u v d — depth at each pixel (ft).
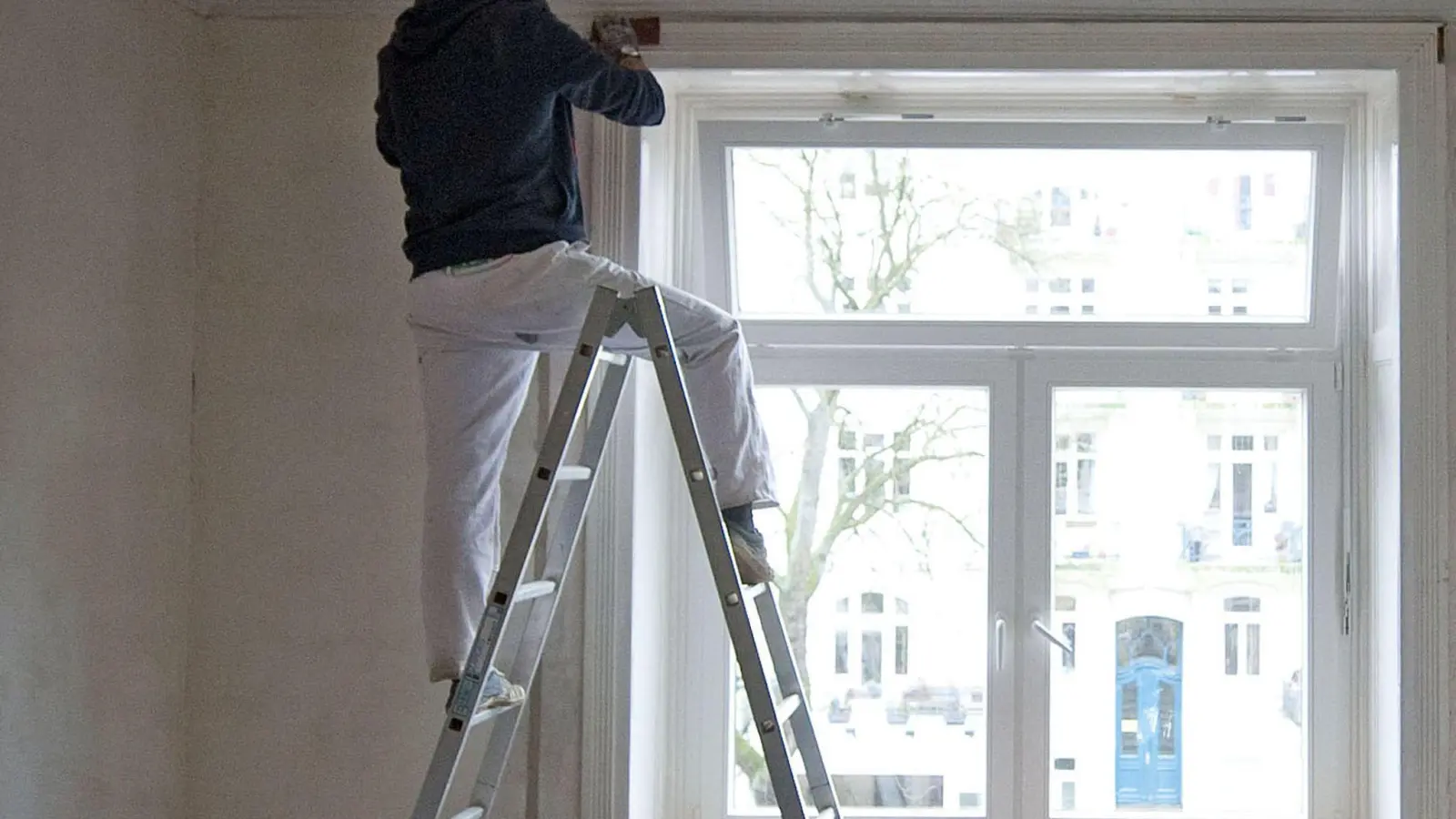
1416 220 9.02
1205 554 10.11
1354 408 9.96
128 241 8.95
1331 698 9.90
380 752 9.36
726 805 10.26
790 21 9.30
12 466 7.92
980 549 10.19
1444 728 8.87
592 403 9.30
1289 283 10.14
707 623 10.34
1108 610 10.12
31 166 8.04
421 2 7.47
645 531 9.63
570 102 7.50
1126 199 10.12
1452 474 8.96
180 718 9.45
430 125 7.30
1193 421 10.16
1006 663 10.03
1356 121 9.88
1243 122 9.84
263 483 9.50
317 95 9.61
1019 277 10.23
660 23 9.29
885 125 9.97
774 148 10.12
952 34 9.20
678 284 10.23
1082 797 10.08
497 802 9.21
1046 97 9.97
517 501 9.25
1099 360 10.11
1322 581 9.94
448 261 7.30
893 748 10.21
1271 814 10.03
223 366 9.56
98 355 8.65
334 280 9.53
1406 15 9.08
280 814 9.40
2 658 7.88
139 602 9.05
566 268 7.19
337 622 9.42
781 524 10.34
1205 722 10.07
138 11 9.05
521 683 8.29
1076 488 10.16
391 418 9.46
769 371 10.29
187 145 9.55
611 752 9.12
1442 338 8.96
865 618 10.25
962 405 10.25
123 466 8.89
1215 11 9.14
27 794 8.09
